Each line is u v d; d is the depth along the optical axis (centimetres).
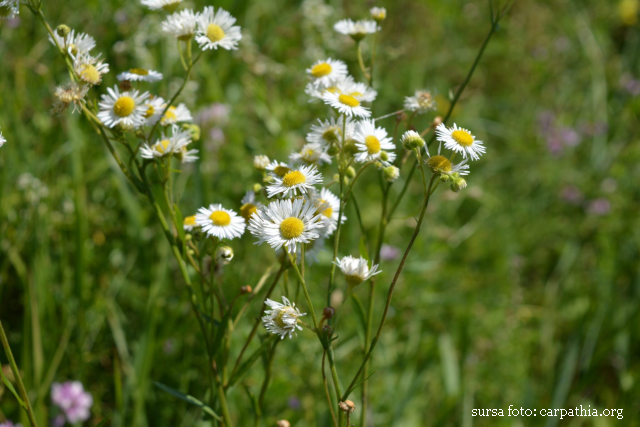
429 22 110
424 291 72
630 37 131
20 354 58
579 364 71
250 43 83
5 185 60
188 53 46
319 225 43
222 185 71
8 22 74
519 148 103
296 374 59
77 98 45
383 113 89
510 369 69
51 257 62
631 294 79
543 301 82
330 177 71
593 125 108
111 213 67
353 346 61
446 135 43
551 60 122
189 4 74
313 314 43
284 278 47
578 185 98
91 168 69
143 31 74
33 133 71
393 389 61
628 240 87
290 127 81
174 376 58
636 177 96
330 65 48
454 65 117
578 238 90
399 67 101
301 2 99
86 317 60
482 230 86
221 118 74
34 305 55
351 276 44
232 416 57
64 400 56
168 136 48
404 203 82
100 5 81
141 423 55
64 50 45
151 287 60
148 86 69
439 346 62
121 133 46
